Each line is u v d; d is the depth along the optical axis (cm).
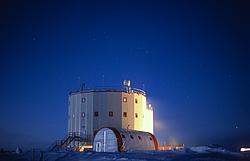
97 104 5884
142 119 6225
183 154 3306
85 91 6003
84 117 5903
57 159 3145
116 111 5897
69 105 6197
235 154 3272
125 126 5897
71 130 6041
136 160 2861
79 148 5384
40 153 3472
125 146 4550
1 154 3606
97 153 3397
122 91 6012
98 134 4706
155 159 2908
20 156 3409
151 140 5044
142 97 6325
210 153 3331
